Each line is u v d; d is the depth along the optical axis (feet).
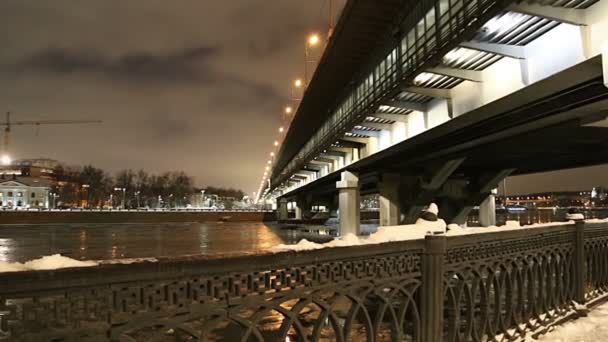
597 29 34.17
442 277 13.89
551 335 19.56
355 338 23.88
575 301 23.13
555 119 53.42
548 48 39.40
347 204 113.39
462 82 55.57
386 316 29.30
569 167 111.34
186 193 502.79
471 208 113.80
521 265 18.97
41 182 406.82
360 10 66.44
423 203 100.48
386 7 65.57
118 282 8.04
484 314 16.38
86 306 7.73
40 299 7.38
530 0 34.50
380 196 109.91
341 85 99.40
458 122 57.36
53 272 7.38
